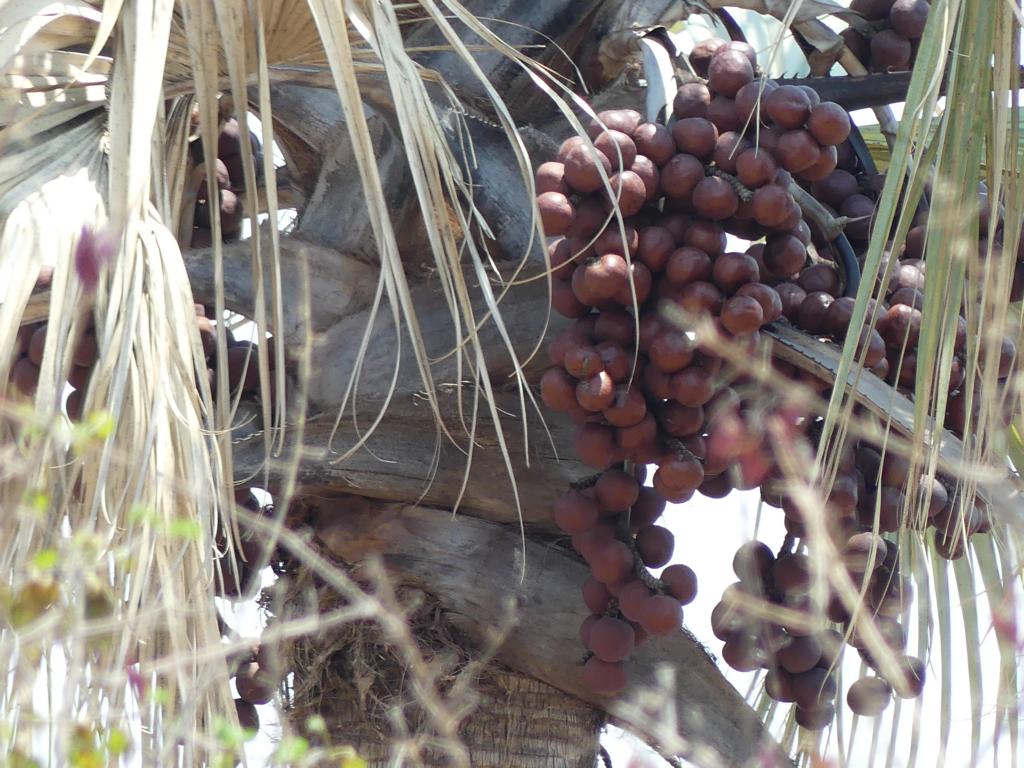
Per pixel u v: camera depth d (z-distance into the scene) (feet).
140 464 11.38
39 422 11.03
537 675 13.28
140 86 11.57
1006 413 12.71
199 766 11.22
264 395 11.67
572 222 12.32
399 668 13.21
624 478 12.55
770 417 12.40
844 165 13.42
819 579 11.64
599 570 12.56
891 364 12.71
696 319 12.17
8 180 11.93
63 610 10.66
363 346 11.85
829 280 12.82
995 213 11.94
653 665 13.26
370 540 13.41
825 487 12.22
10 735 10.55
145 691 11.14
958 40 12.03
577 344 12.39
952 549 12.28
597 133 12.77
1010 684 11.87
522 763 13.19
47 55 12.35
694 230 12.33
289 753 10.72
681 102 12.55
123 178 11.68
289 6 12.34
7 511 11.17
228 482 11.73
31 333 12.93
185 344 11.60
